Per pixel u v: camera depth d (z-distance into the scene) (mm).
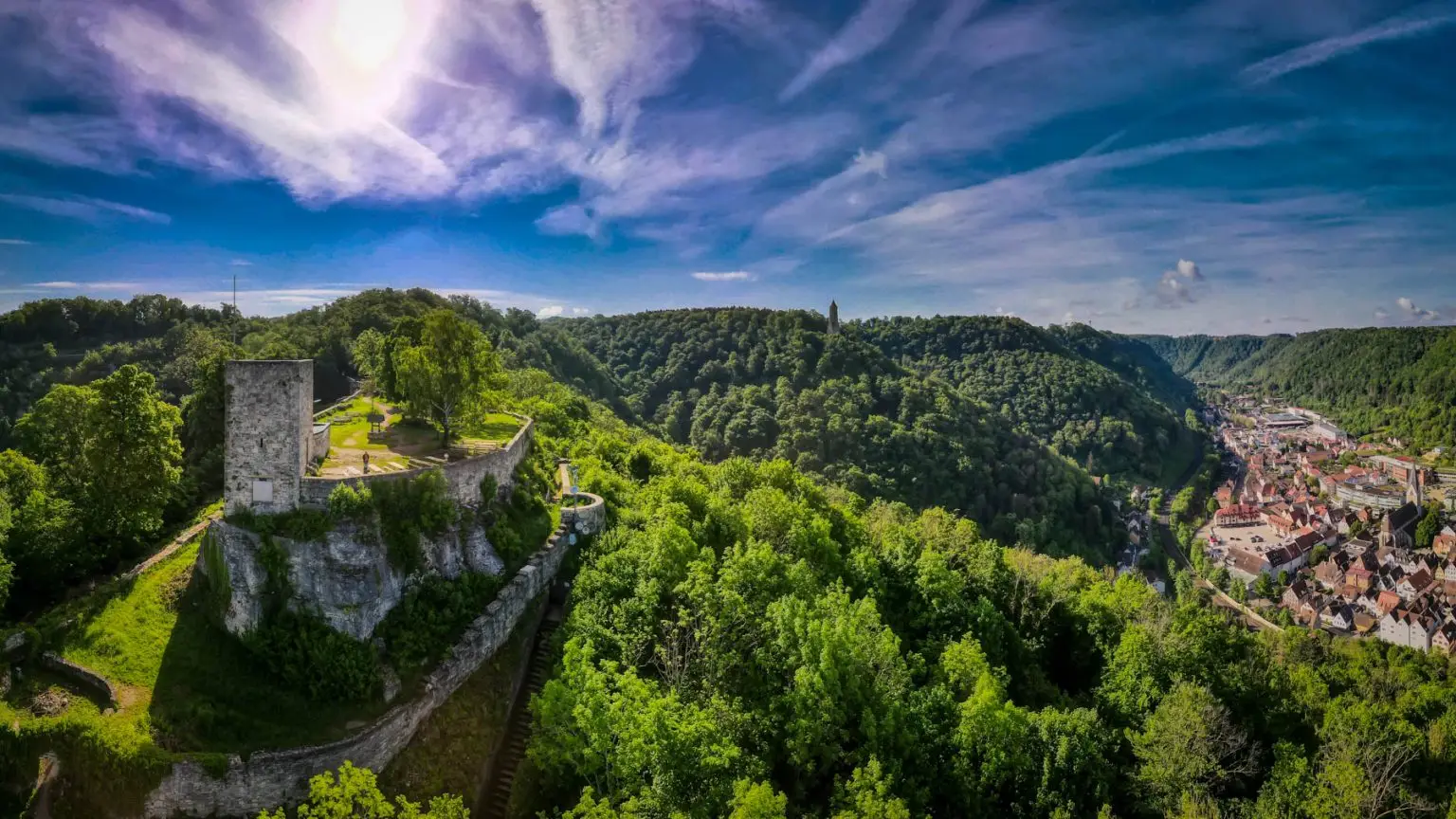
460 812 30812
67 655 39406
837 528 76250
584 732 36750
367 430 63938
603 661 39844
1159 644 58719
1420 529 190500
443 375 56875
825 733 41219
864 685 44406
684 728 35219
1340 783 45219
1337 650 92312
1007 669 59219
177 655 40531
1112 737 51875
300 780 36781
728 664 45062
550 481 66312
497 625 47906
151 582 44938
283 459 42875
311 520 42156
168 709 37531
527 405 98562
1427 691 68125
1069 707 57094
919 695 46625
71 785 35000
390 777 39375
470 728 43344
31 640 39562
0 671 37719
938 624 59781
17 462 54406
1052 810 43125
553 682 38031
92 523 51625
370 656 41438
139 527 53562
